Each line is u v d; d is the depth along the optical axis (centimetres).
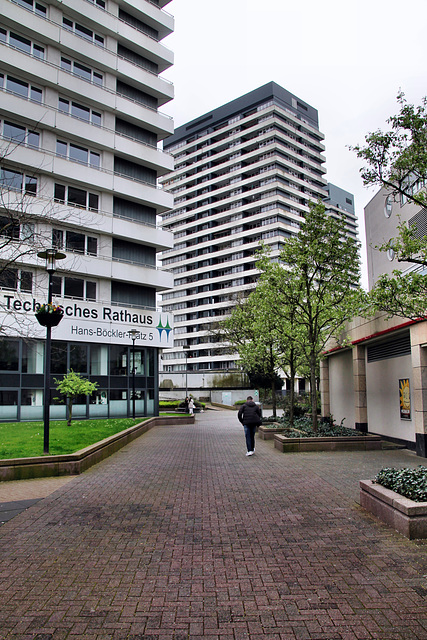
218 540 585
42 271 2700
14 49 2673
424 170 811
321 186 9306
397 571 475
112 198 3141
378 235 2350
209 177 9344
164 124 3425
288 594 432
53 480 980
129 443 1747
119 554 541
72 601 424
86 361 2869
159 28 3562
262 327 1870
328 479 950
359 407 1847
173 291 9569
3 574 486
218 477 1002
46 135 2827
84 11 3027
